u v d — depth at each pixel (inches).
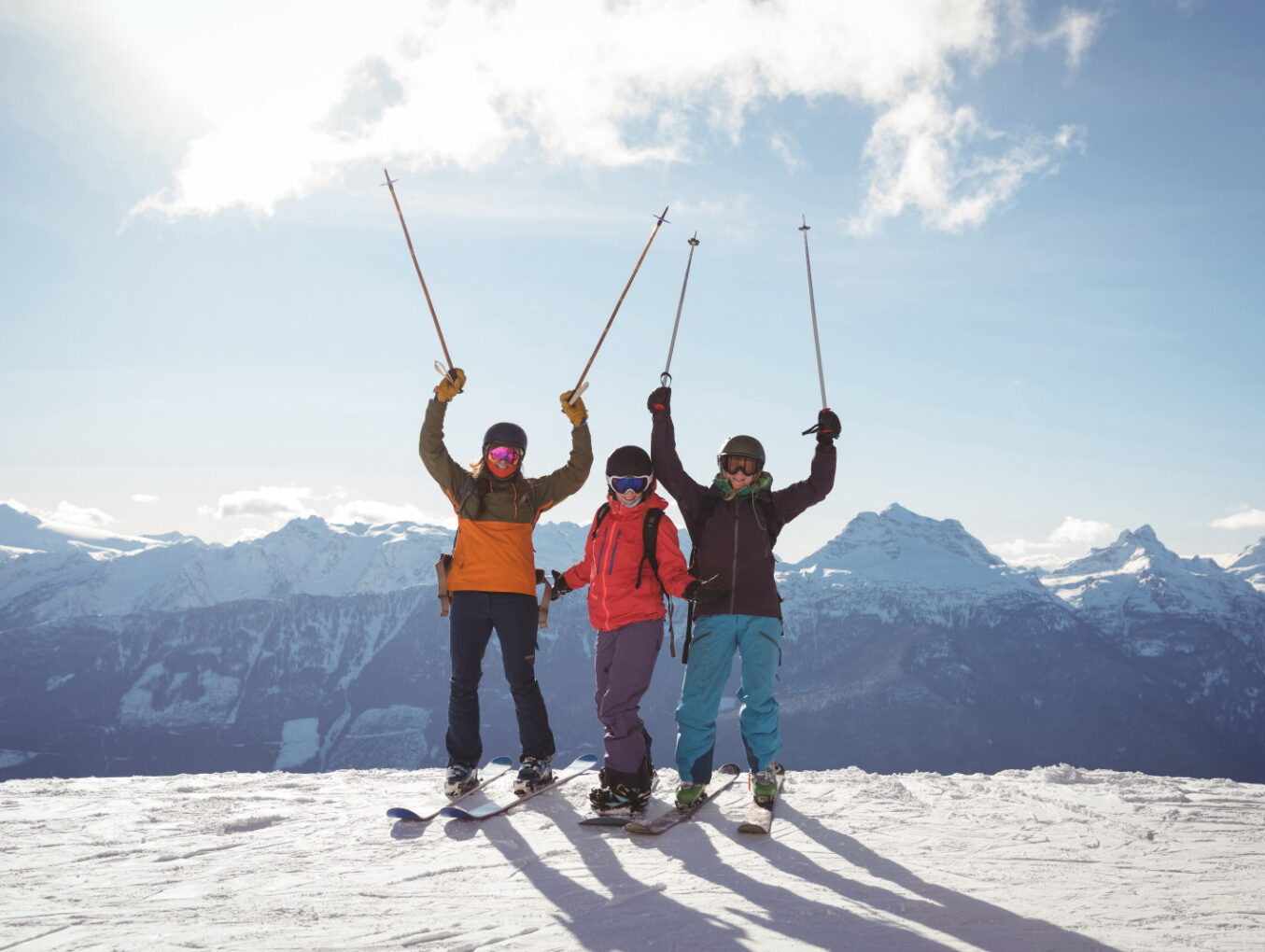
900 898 126.3
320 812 187.5
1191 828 172.6
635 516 193.0
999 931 111.7
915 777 235.3
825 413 204.2
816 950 104.7
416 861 148.9
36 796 205.2
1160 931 111.9
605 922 115.8
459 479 211.8
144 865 146.0
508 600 207.8
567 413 217.2
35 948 105.7
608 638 194.9
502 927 113.8
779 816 182.9
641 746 185.5
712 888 132.5
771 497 198.7
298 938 109.1
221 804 196.4
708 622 191.9
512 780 218.4
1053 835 166.6
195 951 104.4
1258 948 105.7
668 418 203.2
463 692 208.4
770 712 190.4
